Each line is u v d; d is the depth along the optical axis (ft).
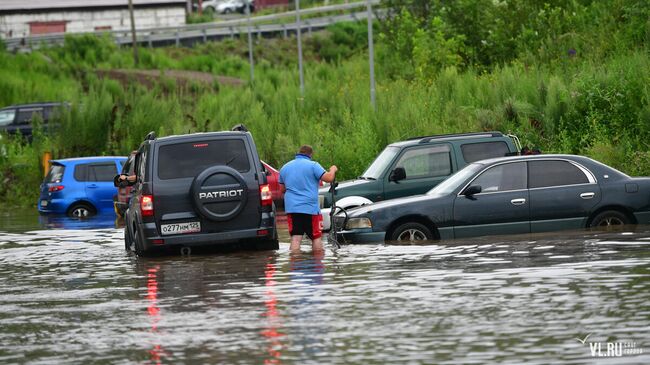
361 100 242.78
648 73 189.57
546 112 191.83
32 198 239.50
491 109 208.95
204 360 58.44
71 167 206.39
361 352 58.90
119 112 262.88
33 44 496.23
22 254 126.72
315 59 502.79
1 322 74.54
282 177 117.60
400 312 71.46
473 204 116.47
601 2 268.62
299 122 234.58
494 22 289.53
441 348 59.06
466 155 140.97
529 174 117.80
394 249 110.01
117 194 192.03
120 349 62.80
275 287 86.48
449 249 106.63
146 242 115.24
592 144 179.42
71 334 68.74
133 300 83.15
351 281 87.71
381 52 359.66
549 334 61.52
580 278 82.12
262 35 538.88
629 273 83.51
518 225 116.47
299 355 58.75
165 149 116.57
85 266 110.93
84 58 477.77
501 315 68.44
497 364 54.49
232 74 449.06
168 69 464.65
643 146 173.88
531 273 86.22
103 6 558.56
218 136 117.50
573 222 116.78
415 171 140.97
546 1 283.38
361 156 198.90
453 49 287.28
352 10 572.92
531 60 252.21
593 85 190.49
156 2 563.89
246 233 116.16
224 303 78.95
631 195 117.60
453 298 76.13
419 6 355.15
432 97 226.99
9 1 553.64
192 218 115.65
